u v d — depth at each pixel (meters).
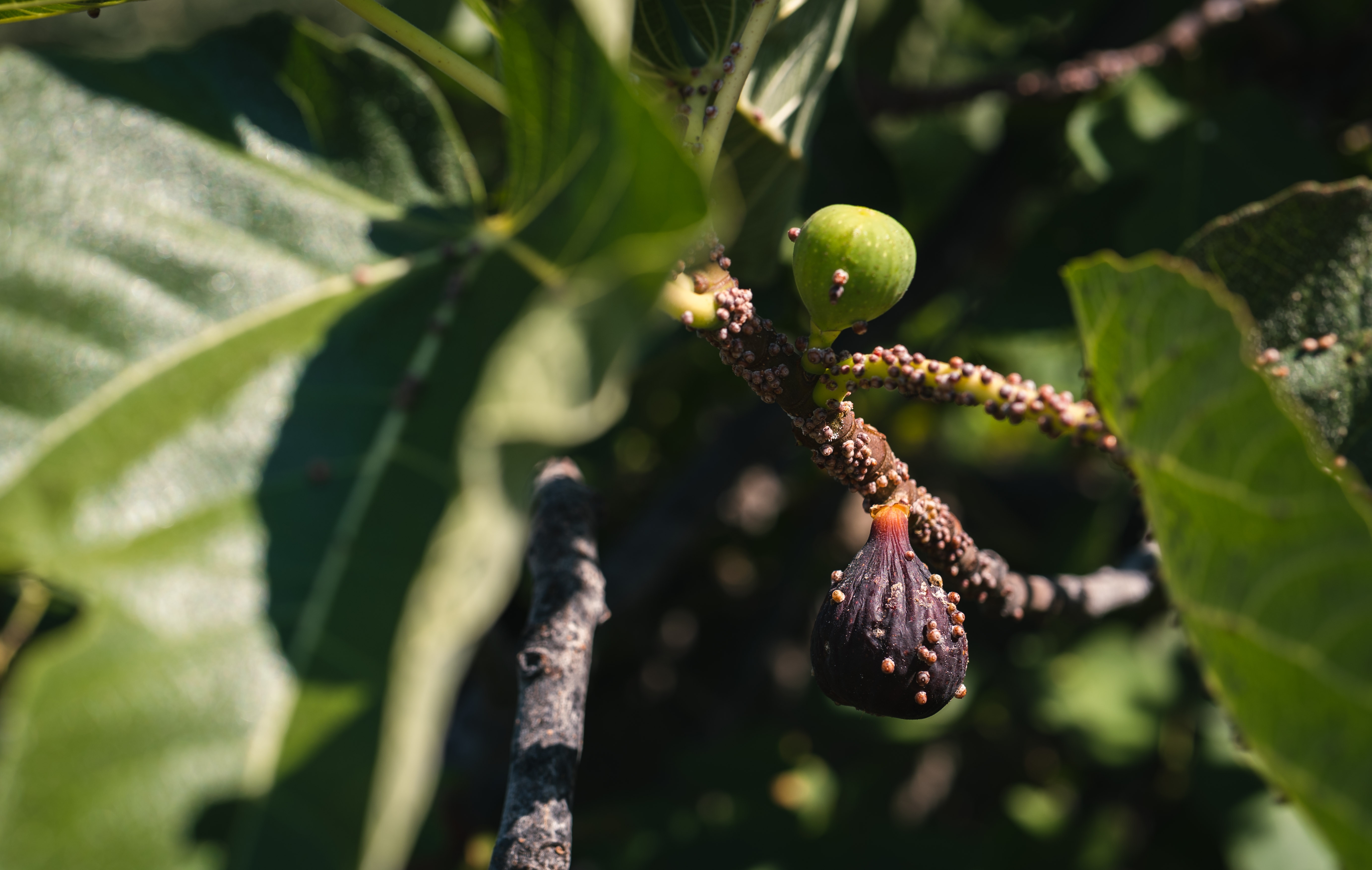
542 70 0.43
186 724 0.42
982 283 1.20
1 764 0.40
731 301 0.48
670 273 0.39
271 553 0.44
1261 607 0.42
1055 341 0.98
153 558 0.44
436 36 0.76
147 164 0.50
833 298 0.47
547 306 0.40
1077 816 1.25
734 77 0.50
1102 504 1.28
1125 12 1.09
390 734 0.40
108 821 0.40
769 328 0.48
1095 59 0.95
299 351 0.47
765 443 1.08
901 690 0.47
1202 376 0.44
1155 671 1.29
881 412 1.27
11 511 0.44
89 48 0.51
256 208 0.50
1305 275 0.54
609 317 0.39
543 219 0.44
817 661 0.48
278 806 0.41
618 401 0.39
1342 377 0.54
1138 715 1.26
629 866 1.06
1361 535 0.41
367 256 0.50
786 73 0.58
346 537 0.44
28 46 0.49
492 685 0.82
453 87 0.78
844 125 0.84
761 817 1.08
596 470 0.96
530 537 0.53
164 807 0.41
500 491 0.40
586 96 0.41
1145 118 0.93
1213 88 0.98
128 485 0.45
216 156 0.51
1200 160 0.91
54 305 0.47
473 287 0.48
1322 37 0.95
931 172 1.28
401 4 0.76
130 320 0.47
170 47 0.51
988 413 0.49
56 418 0.46
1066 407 0.49
